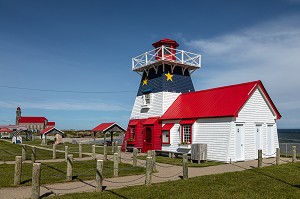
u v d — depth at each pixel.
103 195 12.40
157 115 31.64
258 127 25.83
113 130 40.16
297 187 14.45
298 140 91.50
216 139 24.19
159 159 25.36
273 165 20.89
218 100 26.33
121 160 24.66
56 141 54.00
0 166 20.41
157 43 34.59
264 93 26.17
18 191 13.04
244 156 24.14
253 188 14.10
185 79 33.56
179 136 27.84
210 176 16.62
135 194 12.66
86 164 21.73
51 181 15.25
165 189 13.58
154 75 33.31
